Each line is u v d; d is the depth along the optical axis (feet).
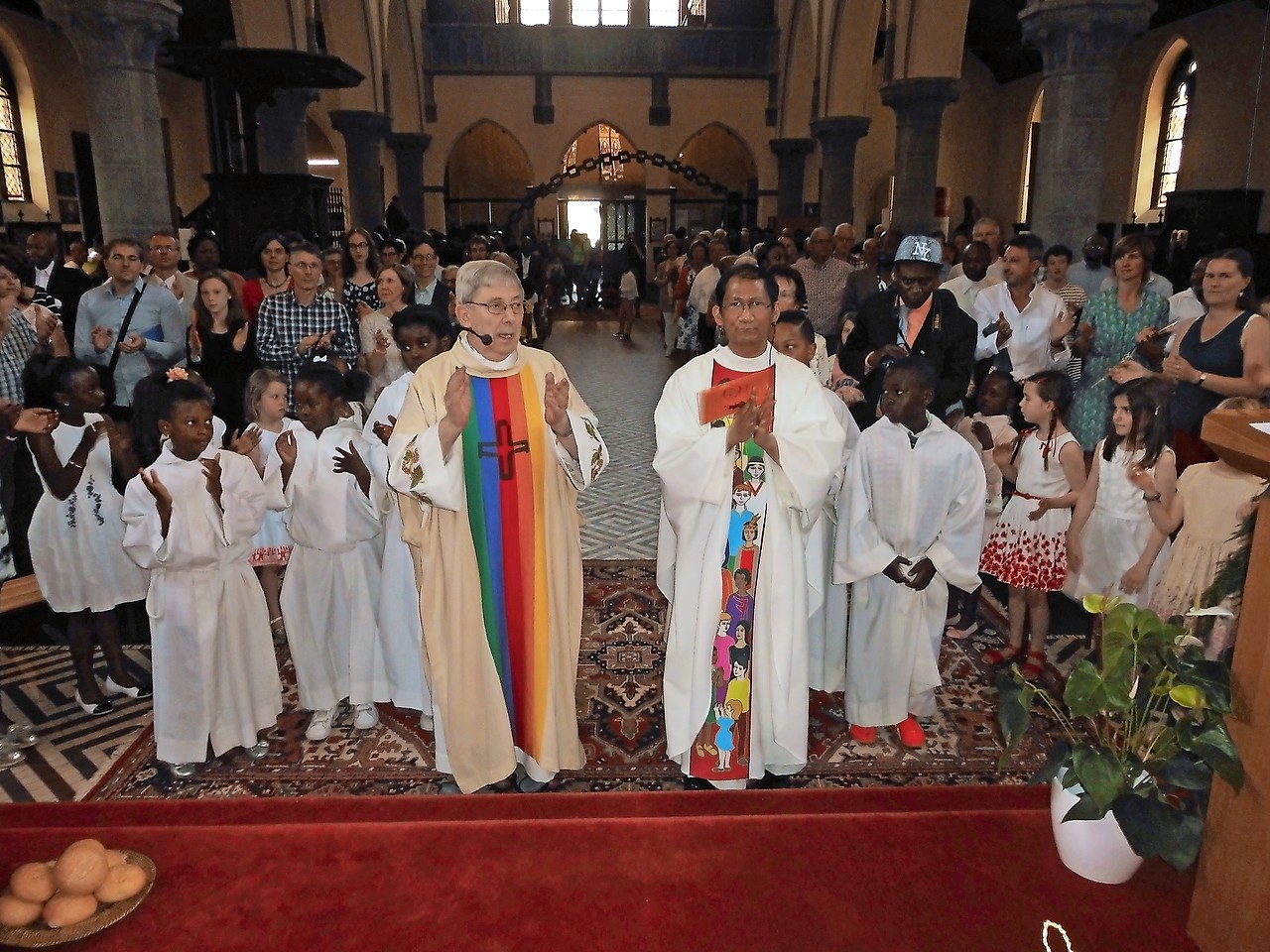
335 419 12.57
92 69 27.61
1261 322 14.90
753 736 11.38
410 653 12.91
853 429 14.02
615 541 21.56
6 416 12.14
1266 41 52.24
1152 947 5.24
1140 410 13.32
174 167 70.79
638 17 82.07
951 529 12.01
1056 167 27.99
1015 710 6.09
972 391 18.86
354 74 34.45
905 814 6.33
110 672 14.30
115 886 5.48
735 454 10.82
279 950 5.27
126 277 18.81
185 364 19.11
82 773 12.36
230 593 12.08
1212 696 4.89
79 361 13.33
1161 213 62.28
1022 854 5.99
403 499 10.86
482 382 10.89
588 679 15.02
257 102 34.88
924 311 15.06
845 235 31.09
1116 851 5.59
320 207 35.68
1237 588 5.41
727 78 82.74
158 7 27.66
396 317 13.30
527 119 82.99
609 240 97.09
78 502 13.42
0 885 5.75
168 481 11.25
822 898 5.62
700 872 5.82
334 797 8.64
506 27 80.84
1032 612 15.05
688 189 93.61
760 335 10.81
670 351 52.65
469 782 11.23
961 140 82.64
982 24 67.41
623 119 83.61
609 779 12.23
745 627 11.07
